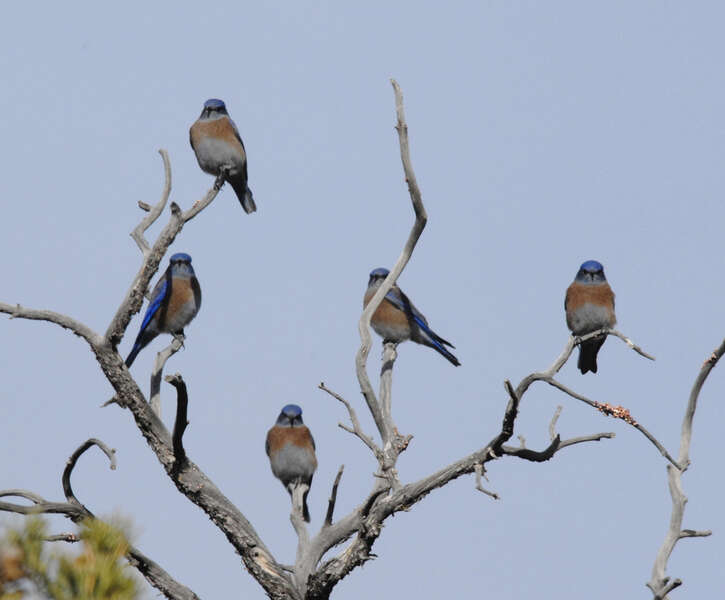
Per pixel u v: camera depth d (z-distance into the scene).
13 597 6.68
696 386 11.14
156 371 14.09
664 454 11.10
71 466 13.31
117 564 7.00
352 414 14.32
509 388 12.02
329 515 14.22
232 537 13.70
